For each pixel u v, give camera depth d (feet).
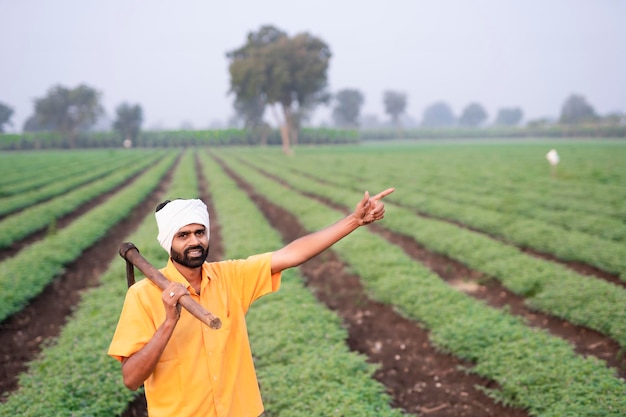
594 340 24.64
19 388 21.24
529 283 30.83
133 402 20.12
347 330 27.58
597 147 191.01
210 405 8.99
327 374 20.20
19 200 72.84
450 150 210.38
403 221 49.52
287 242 49.62
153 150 251.39
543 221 50.03
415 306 27.96
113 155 199.41
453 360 23.21
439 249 40.37
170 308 8.07
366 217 10.09
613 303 26.25
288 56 189.57
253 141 283.59
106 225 53.36
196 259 8.93
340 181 92.07
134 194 77.30
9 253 45.57
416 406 20.29
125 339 8.48
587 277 30.45
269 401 18.79
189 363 8.84
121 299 29.78
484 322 24.67
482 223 48.42
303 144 316.40
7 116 300.61
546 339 22.75
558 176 86.89
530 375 19.66
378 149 247.29
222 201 68.74
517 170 100.68
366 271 34.22
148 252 40.01
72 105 271.90
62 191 86.89
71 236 46.19
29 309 31.22
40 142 263.29
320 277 36.50
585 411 16.93
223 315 9.37
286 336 23.76
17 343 26.78
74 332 24.90
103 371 20.34
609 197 61.11
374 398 18.99
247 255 39.47
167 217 8.88
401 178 94.32
